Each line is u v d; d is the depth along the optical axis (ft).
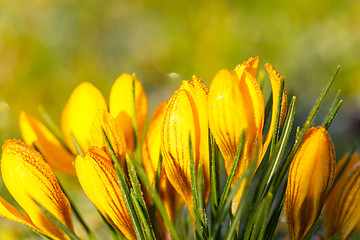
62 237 1.06
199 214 1.03
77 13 2.95
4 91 2.48
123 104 1.13
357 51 2.65
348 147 2.06
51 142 1.15
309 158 1.01
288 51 2.75
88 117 1.14
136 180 1.02
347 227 1.07
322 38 2.77
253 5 2.95
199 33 2.86
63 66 2.67
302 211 1.03
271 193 1.01
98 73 2.67
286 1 2.92
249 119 1.01
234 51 2.77
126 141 1.13
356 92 2.43
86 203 1.78
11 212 1.04
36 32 2.78
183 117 1.02
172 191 1.10
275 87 1.01
